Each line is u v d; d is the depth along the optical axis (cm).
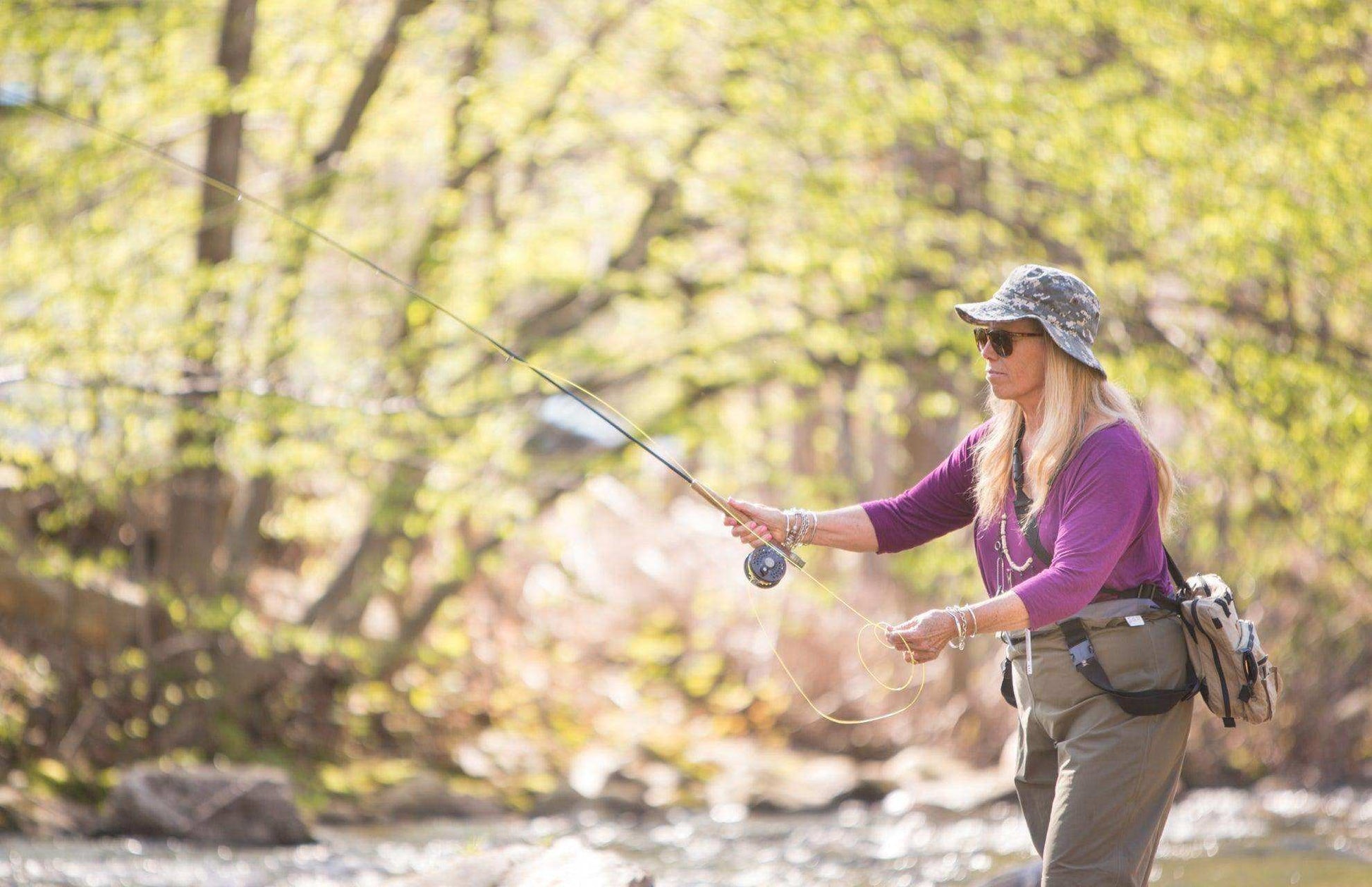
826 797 3145
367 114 3125
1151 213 2584
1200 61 2530
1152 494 820
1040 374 841
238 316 2861
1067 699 826
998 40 2705
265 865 1997
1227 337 2552
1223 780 3052
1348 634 3044
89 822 2303
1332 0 2464
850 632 4100
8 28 2664
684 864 2139
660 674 4334
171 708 2836
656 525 4884
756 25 2747
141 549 2945
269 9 2970
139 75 2788
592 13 3070
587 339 3338
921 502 955
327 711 3177
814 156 2869
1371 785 2948
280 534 3350
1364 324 2666
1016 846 2258
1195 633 817
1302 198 2502
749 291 3039
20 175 2712
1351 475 2567
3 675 2589
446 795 2908
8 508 2803
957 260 2814
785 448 3431
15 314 2689
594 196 3319
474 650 3928
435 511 3111
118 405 2652
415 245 3120
